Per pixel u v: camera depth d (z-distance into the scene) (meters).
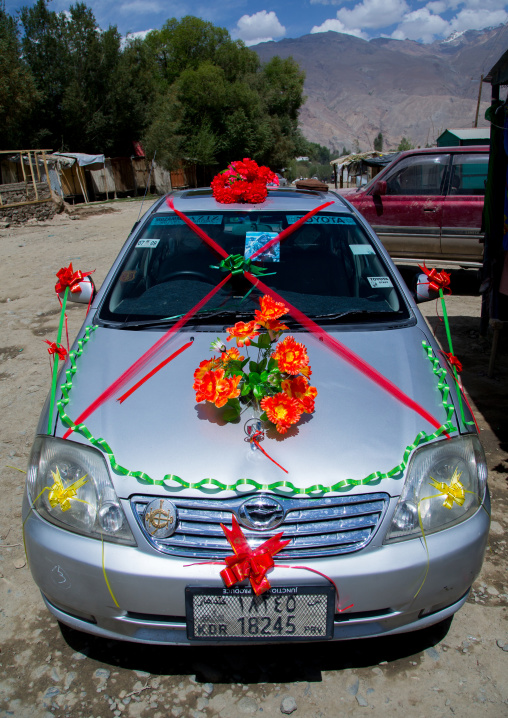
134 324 2.60
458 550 1.83
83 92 28.02
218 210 3.22
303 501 1.78
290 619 1.75
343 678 2.03
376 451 1.90
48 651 2.15
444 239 7.03
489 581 2.48
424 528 1.83
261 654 2.13
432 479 1.89
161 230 3.14
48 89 27.30
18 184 16.66
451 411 2.08
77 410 2.08
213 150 32.81
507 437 3.68
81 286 2.93
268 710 1.91
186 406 2.07
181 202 3.39
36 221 16.41
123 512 1.79
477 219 6.85
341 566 1.73
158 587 1.73
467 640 2.19
